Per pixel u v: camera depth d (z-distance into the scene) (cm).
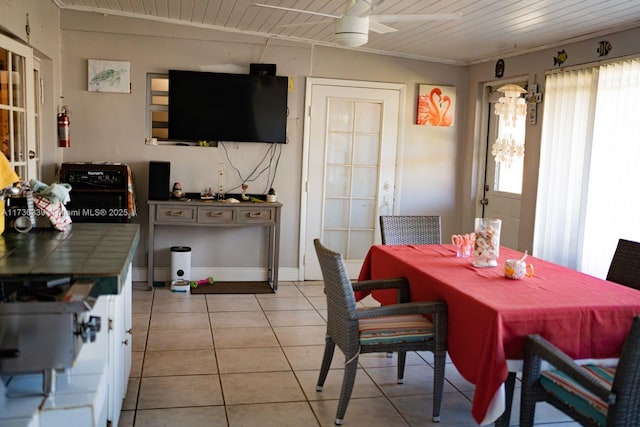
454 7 371
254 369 341
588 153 422
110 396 225
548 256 467
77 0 469
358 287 311
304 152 550
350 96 555
